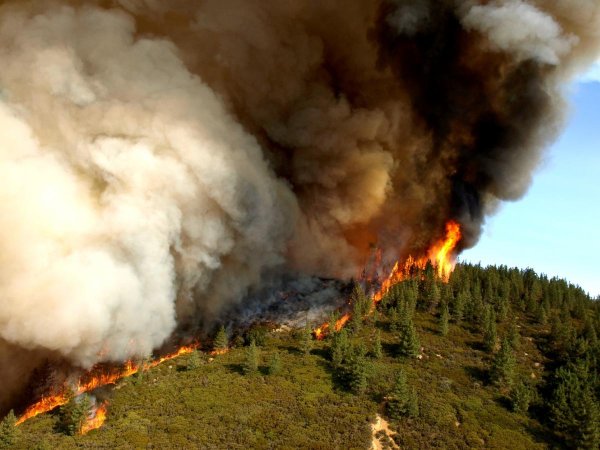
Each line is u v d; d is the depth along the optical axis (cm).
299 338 6919
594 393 5400
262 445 4650
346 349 6144
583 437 4847
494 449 4706
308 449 4559
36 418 5684
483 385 5734
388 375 5700
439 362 6094
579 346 6294
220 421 5066
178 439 4784
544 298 8169
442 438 4809
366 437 4769
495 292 7938
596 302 8731
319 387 5594
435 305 7338
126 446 4691
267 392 5541
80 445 4797
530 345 6681
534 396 5519
